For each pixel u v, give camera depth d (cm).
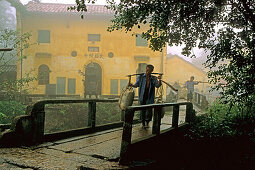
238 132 679
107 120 1376
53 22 2256
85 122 1391
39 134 470
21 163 354
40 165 350
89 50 2269
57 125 1360
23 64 2216
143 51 2280
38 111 468
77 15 2219
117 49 2278
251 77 541
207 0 535
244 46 541
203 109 1240
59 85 2241
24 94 1507
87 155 412
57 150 433
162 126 731
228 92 587
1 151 405
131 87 643
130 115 383
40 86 2214
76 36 2264
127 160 379
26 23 2236
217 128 699
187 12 520
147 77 638
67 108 1388
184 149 603
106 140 523
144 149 438
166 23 548
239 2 530
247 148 632
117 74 2277
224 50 539
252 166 577
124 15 571
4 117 1192
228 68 569
